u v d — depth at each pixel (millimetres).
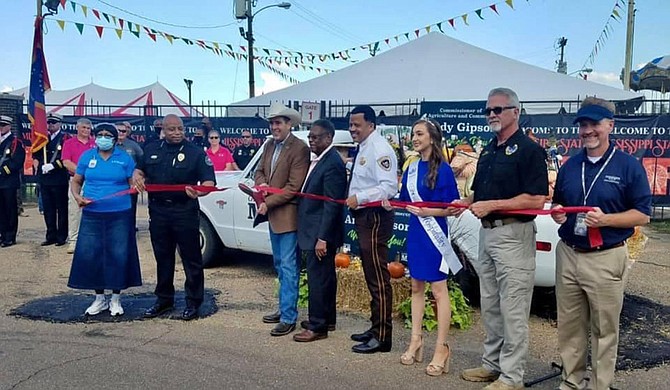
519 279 4090
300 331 5527
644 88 18547
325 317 5312
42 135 9812
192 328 5645
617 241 3789
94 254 5961
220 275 7879
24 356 4871
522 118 12633
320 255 5191
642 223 3713
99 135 5949
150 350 5047
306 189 5199
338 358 4875
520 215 4062
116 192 5953
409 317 5758
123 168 6004
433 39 14523
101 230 5949
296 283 5461
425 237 4512
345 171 5246
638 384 4441
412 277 4652
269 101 15039
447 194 4523
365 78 14078
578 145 12352
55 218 9711
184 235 5859
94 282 5973
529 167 3969
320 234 5105
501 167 4066
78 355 4914
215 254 8281
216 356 4914
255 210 7691
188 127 15758
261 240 7695
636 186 3709
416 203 4508
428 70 13711
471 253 5918
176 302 6508
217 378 4465
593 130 3787
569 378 4129
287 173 5324
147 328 5641
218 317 6004
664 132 12555
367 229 4898
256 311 6238
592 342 3990
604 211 3785
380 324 4988
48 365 4684
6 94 15758
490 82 13180
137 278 6133
